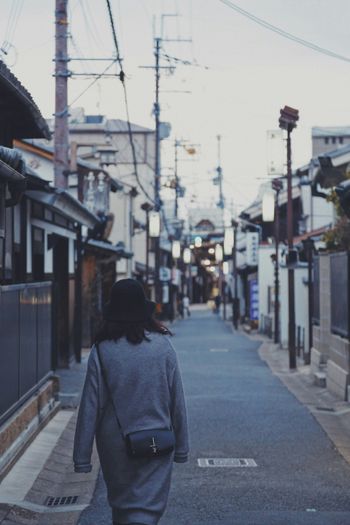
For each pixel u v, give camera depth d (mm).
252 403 13328
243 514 6312
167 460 4020
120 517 3957
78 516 6348
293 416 11805
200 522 6086
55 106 18109
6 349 8008
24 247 13070
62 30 17969
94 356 4141
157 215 32500
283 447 9383
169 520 6184
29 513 6336
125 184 35906
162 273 49344
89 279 25094
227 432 10422
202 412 12227
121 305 4199
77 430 4094
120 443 4008
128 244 36156
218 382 16922
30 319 9625
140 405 4031
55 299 14133
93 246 22891
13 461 7930
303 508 6539
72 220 17359
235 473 7980
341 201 11508
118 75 16062
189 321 53219
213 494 7078
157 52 31609
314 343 17938
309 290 20344
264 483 7516
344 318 13539
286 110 20516
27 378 9406
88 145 29844
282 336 28391
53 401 11547
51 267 16703
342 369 13695
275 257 29469
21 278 13023
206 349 27344
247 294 49344
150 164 51906
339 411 12383
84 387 4152
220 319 56781
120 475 3996
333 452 9086
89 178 25625
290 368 19844
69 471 8211
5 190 8602
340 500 6824
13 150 8336
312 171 23219
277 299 29750
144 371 4059
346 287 13289
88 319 24922
